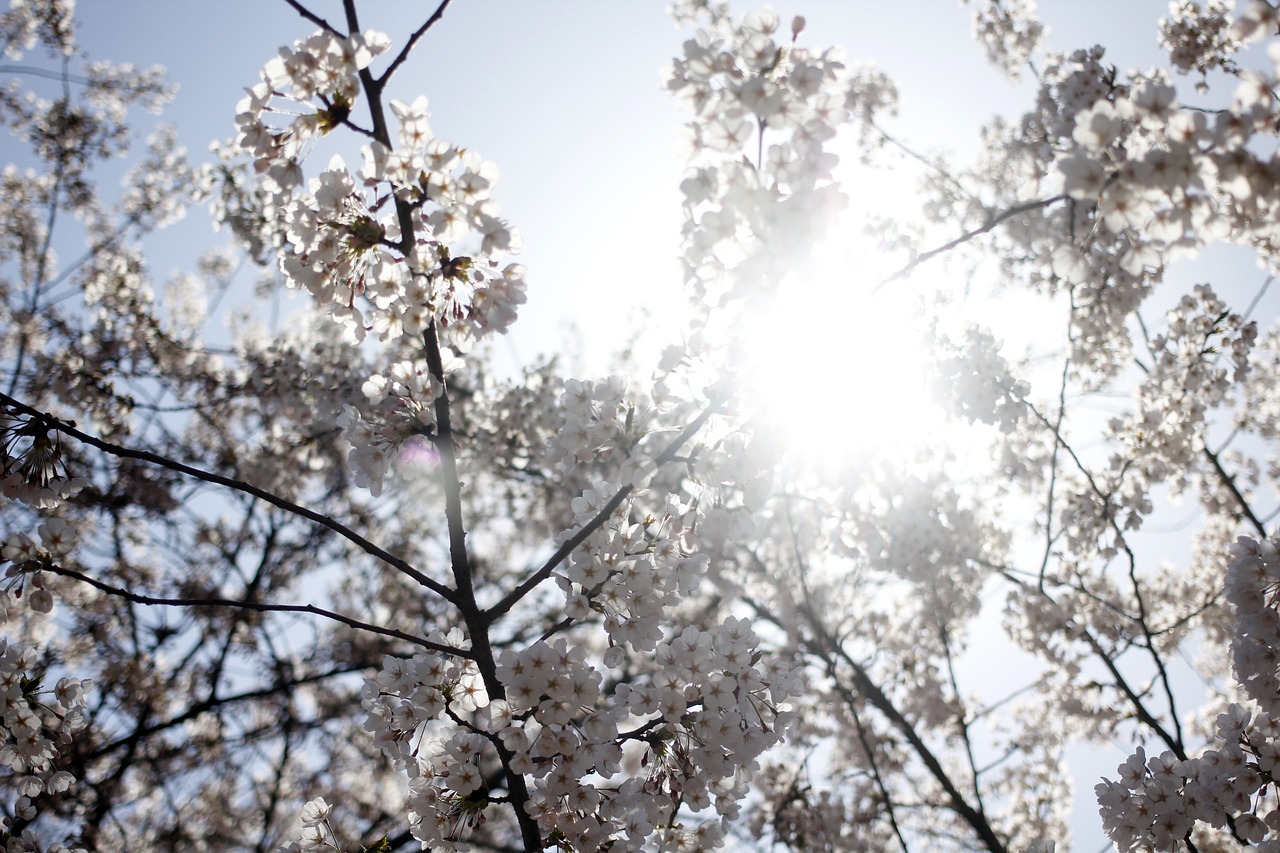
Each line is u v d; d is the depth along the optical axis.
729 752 3.34
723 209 2.91
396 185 3.26
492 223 3.36
